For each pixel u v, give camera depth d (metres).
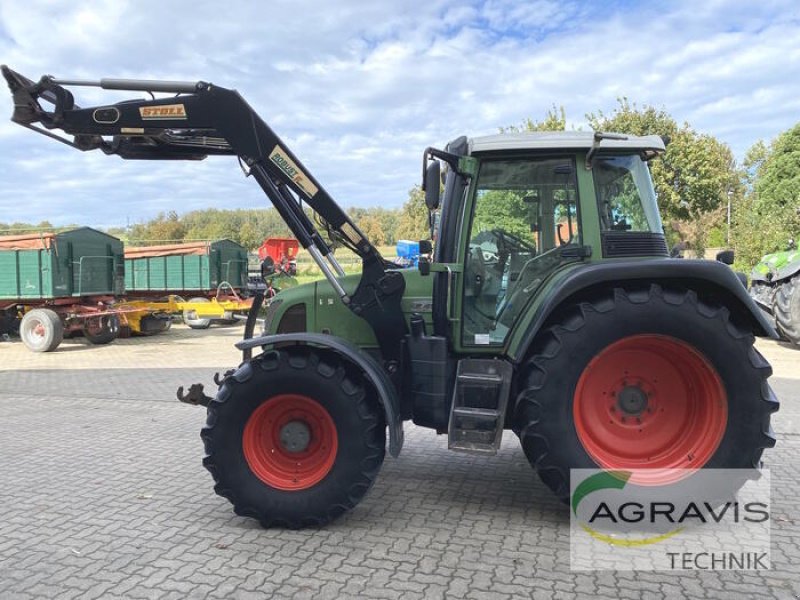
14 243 12.83
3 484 4.70
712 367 3.61
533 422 3.65
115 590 3.05
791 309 10.66
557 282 3.76
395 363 4.22
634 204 4.02
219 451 3.75
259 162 4.11
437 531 3.71
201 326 16.98
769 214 24.75
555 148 3.95
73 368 10.55
